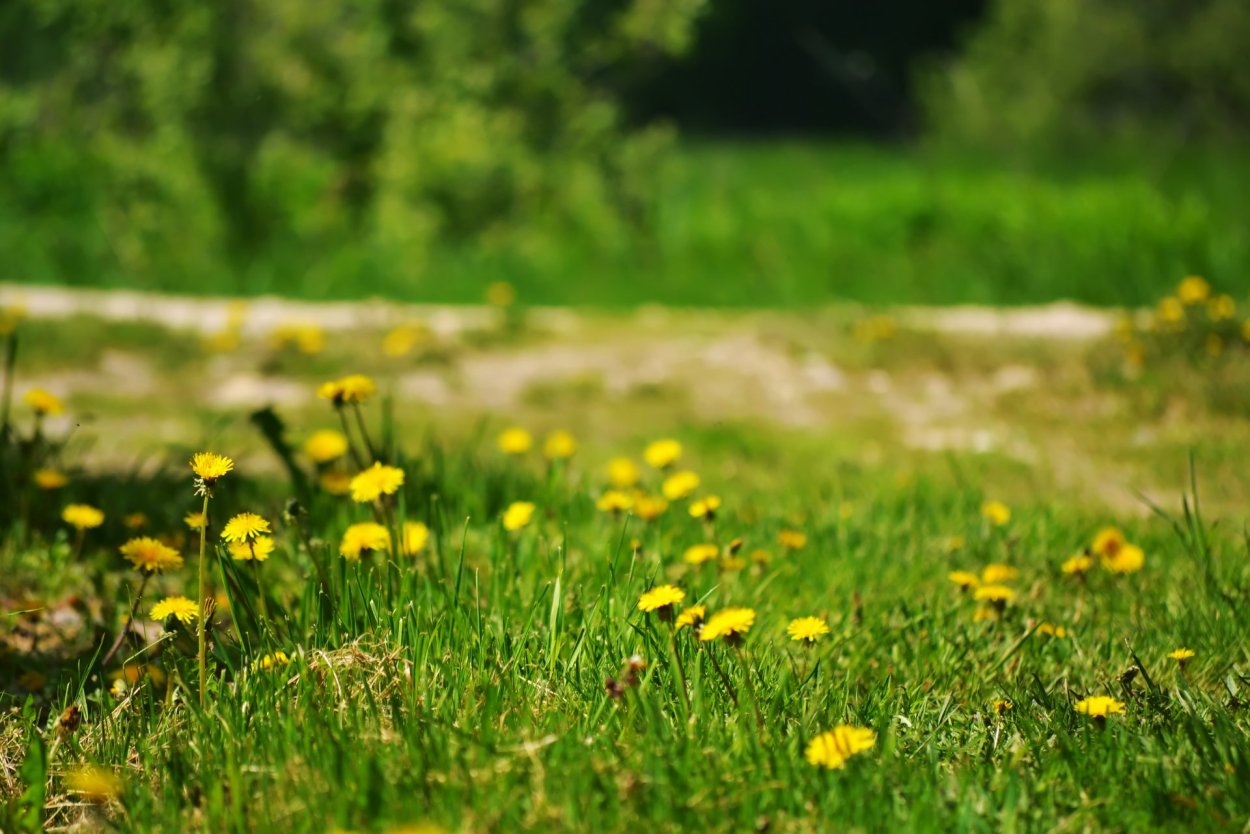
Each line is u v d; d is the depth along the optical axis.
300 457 7.53
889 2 49.06
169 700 3.76
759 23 49.34
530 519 5.24
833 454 8.17
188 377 10.09
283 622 4.24
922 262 15.30
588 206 16.80
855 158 28.94
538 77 17.42
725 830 3.02
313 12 17.16
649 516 5.41
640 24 17.78
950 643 4.36
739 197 19.67
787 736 3.51
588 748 3.33
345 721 3.51
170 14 16.30
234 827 3.05
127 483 6.35
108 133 16.97
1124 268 14.25
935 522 6.12
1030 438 8.49
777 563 5.29
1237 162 22.19
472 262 15.77
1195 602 4.79
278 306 13.40
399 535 4.61
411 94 16.80
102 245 15.49
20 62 18.42
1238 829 3.04
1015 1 28.56
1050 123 26.06
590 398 9.73
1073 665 4.29
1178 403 8.91
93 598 5.07
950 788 3.25
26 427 8.12
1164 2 26.77
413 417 8.95
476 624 4.09
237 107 16.75
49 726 3.78
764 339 11.18
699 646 3.88
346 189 17.14
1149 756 3.42
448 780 3.13
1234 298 13.31
